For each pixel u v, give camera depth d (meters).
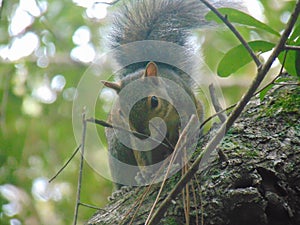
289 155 4.98
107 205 5.77
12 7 10.27
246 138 5.20
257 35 9.77
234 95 10.80
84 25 10.86
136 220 5.24
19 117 10.56
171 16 8.16
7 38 10.42
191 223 4.96
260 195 4.78
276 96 5.54
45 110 10.83
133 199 5.52
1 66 10.44
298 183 4.89
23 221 9.58
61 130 10.80
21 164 10.23
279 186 4.86
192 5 8.16
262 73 4.14
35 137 10.72
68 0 10.77
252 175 4.88
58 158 10.65
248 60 5.02
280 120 5.30
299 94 5.48
